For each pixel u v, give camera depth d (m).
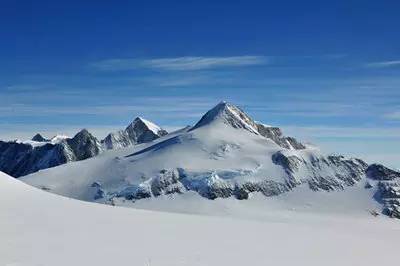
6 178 84.62
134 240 51.00
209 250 47.88
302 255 49.53
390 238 86.75
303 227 76.75
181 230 61.06
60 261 38.72
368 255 53.56
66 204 76.12
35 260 38.50
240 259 44.50
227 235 59.78
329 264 46.03
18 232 51.50
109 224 61.84
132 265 38.97
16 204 70.19
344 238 67.88
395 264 49.62
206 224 69.38
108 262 39.56
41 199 76.44
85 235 52.19
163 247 47.69
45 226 56.44
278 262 44.69
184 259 42.53
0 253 40.38
